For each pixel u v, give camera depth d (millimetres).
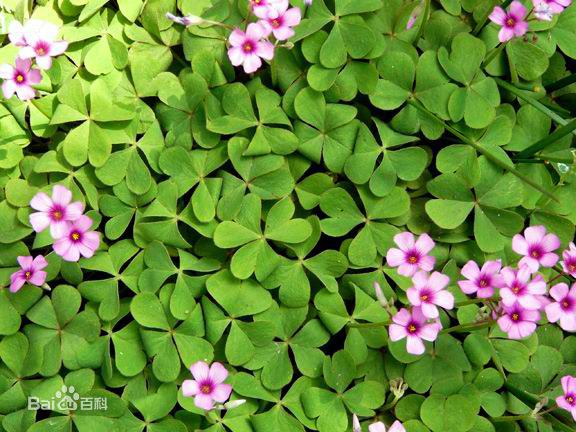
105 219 516
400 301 505
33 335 495
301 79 509
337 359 494
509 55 517
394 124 508
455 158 505
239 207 499
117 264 499
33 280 481
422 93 508
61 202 478
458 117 505
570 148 528
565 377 483
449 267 504
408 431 494
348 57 508
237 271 491
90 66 506
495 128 511
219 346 504
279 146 502
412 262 478
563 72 531
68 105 500
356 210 503
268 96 506
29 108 505
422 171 501
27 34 488
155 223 497
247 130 508
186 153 500
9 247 500
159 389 494
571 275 495
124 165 502
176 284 495
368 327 494
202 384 470
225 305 493
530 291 470
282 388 512
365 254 501
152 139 507
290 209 499
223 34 508
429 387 498
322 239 523
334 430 490
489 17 497
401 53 508
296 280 498
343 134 506
